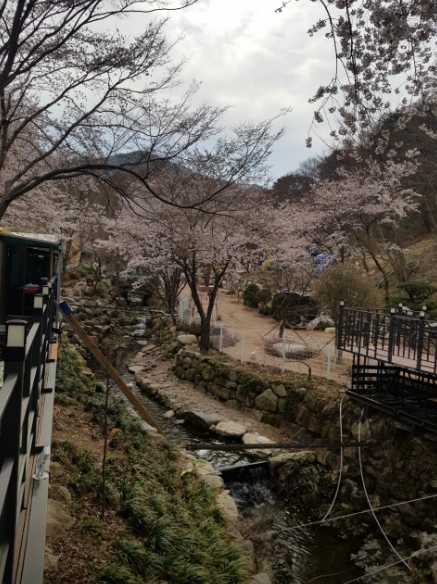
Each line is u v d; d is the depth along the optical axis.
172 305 23.72
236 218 12.76
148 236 16.39
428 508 7.85
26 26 6.75
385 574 7.34
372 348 9.98
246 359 14.77
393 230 25.58
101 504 5.35
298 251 17.91
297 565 7.63
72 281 29.05
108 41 7.29
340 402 10.32
